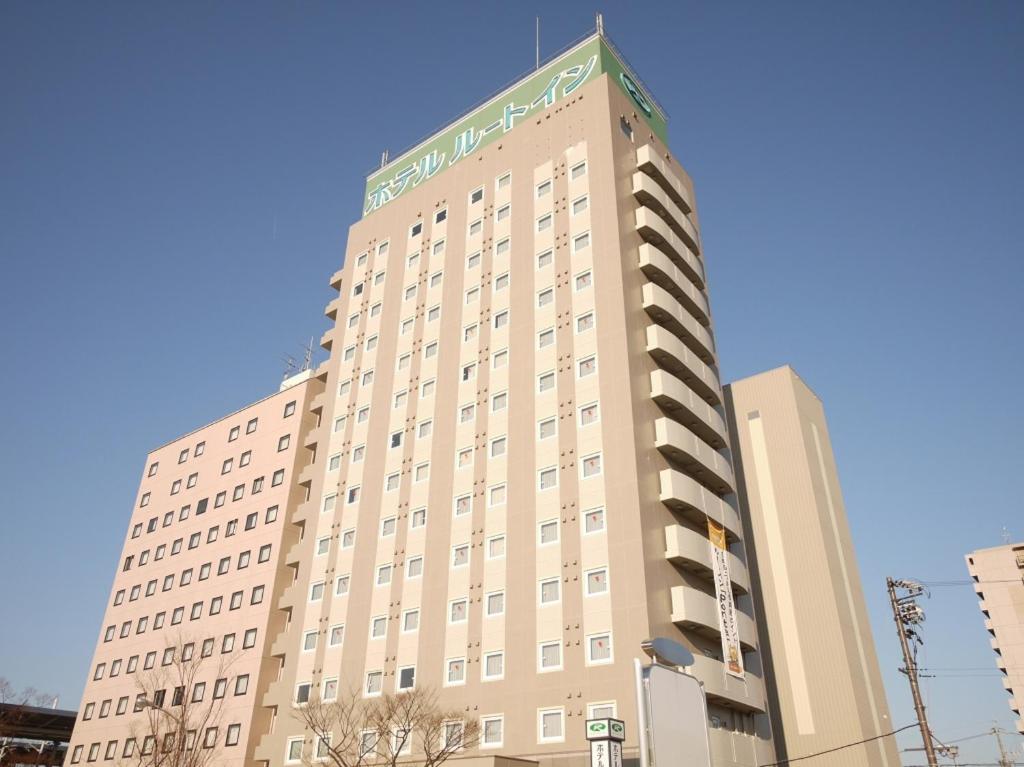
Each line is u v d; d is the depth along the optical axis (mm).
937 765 35875
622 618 37062
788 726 47594
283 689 47844
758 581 52219
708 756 23781
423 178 63469
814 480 53812
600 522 40031
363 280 61906
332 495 53531
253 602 58062
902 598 40094
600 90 54062
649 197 51406
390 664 43750
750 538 53656
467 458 47188
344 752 40812
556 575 40062
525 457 44500
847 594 51562
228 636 57969
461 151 61625
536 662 38500
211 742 53219
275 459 64250
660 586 38375
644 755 22016
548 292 49000
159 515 71438
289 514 60469
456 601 43031
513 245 52781
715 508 44219
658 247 51531
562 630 38500
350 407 56312
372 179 68625
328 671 46281
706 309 54281
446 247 57156
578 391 44375
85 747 61719
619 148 52125
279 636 53750
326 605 49062
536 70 59531
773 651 49906
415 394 52562
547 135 55344
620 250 47250
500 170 56906
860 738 45188
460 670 40844
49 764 72938
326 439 56500
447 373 51438
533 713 37344
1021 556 103562
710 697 37812
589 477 41562
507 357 48688
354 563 49219
